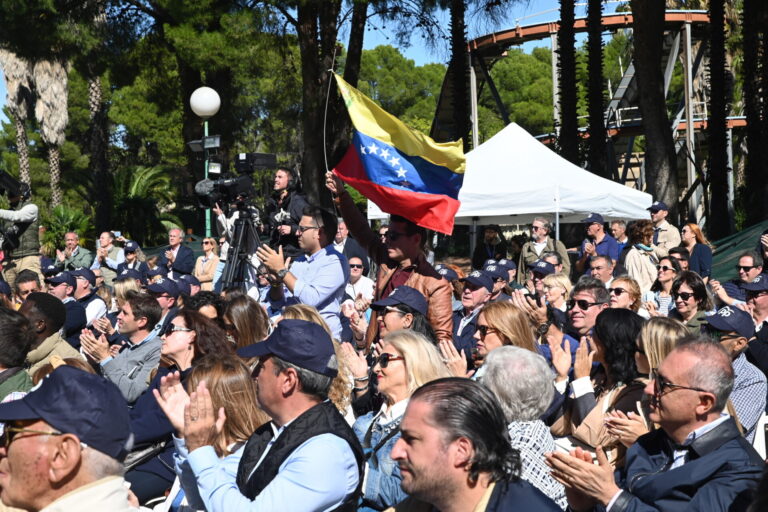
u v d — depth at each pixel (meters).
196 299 6.03
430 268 5.59
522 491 2.46
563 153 24.20
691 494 3.12
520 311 4.89
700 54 30.92
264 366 3.22
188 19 20.33
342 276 6.10
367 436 3.83
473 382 2.54
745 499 3.00
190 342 4.94
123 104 48.16
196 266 12.10
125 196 29.39
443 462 2.42
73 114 53.75
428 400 2.46
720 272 13.34
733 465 3.10
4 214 11.30
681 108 30.12
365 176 6.05
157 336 6.02
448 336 5.43
